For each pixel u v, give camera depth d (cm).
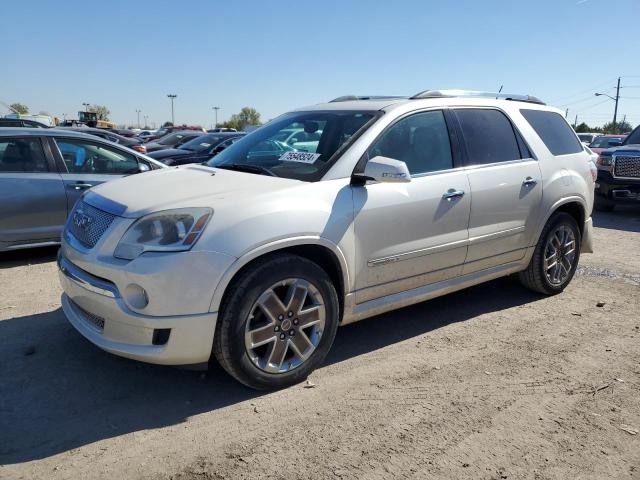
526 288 543
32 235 632
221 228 313
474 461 281
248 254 316
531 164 490
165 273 301
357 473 269
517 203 472
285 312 338
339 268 362
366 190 373
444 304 515
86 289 329
